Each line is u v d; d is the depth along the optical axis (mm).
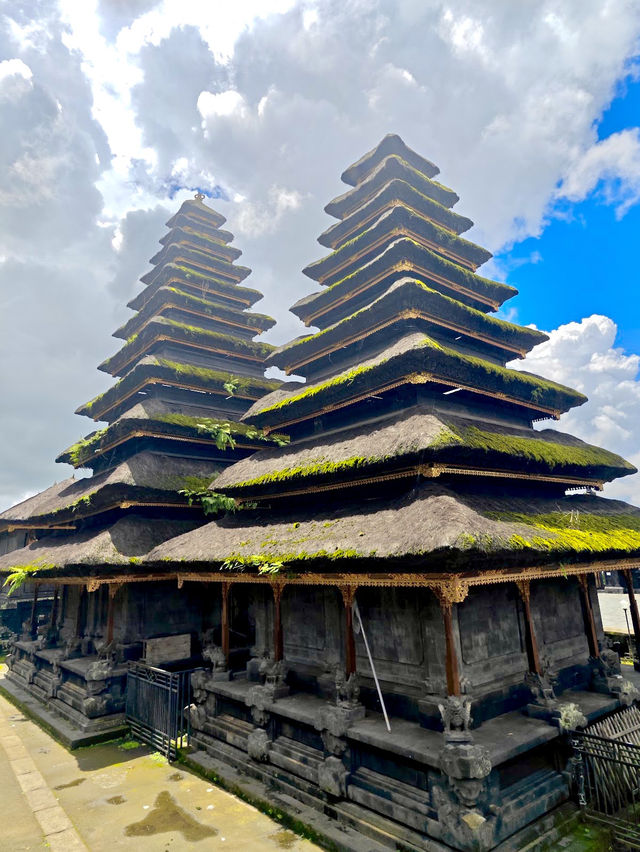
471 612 13109
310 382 21391
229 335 31406
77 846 11336
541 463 15586
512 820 10523
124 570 19953
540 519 14508
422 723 12398
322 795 12594
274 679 15781
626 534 16234
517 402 18438
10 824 12367
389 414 17031
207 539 18656
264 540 15984
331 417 19297
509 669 13719
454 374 16375
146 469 22547
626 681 15797
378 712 13617
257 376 31094
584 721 12883
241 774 14656
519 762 11719
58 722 19984
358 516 14359
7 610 38781
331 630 15820
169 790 14180
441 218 23062
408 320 17672
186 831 11938
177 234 33188
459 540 10133
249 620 24297
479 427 15820
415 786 11156
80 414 32656
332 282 24125
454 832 9836
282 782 13578
